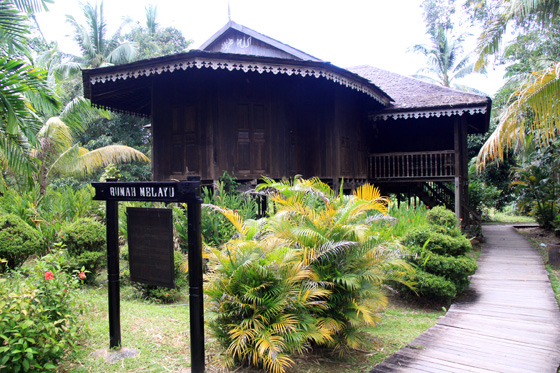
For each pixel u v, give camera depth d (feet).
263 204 34.06
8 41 27.12
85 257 24.64
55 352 12.76
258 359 13.12
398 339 17.06
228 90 32.86
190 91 33.32
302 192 18.08
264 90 34.47
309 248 15.12
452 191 54.13
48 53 65.92
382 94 39.24
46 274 13.55
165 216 14.07
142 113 44.19
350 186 39.93
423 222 29.58
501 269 29.84
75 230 25.50
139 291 23.31
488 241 44.39
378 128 49.83
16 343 11.59
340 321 15.14
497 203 80.79
